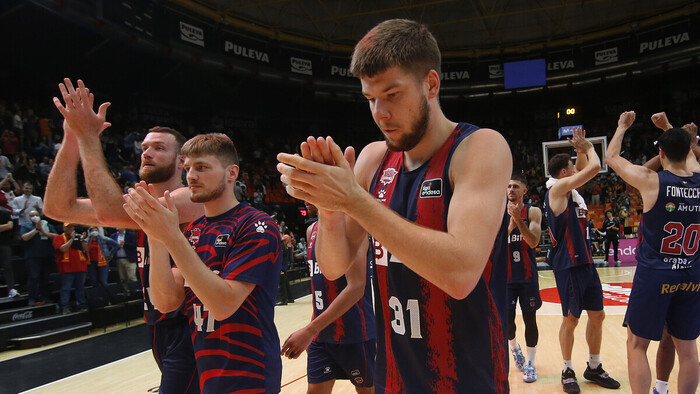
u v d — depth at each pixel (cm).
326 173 100
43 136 1327
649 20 2109
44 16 1389
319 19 2064
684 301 304
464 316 131
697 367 300
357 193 104
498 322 136
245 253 203
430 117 131
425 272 106
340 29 2239
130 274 951
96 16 1359
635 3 2080
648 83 2414
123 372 561
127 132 1723
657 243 308
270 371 204
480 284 131
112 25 1415
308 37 2209
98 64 1694
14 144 1136
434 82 125
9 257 812
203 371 204
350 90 2270
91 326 816
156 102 2019
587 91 2533
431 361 134
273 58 2081
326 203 104
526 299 446
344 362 298
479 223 112
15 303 794
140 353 657
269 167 2183
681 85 2352
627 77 2184
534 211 448
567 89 2408
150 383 513
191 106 2150
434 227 129
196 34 1791
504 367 137
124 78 1822
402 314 139
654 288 304
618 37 2203
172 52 1680
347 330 294
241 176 1862
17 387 511
